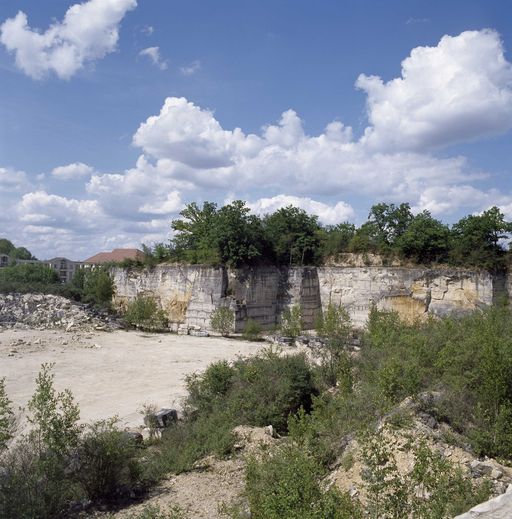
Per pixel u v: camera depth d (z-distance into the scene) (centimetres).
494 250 4222
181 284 5241
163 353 3825
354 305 4722
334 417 1563
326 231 5544
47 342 4075
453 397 1390
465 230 4316
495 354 1422
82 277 7044
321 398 1844
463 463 1149
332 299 4912
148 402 2394
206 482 1430
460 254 4262
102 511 1305
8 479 1222
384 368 1647
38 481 1256
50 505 1230
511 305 3878
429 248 4428
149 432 1895
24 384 2758
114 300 6019
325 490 1093
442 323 2325
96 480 1383
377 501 883
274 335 4503
